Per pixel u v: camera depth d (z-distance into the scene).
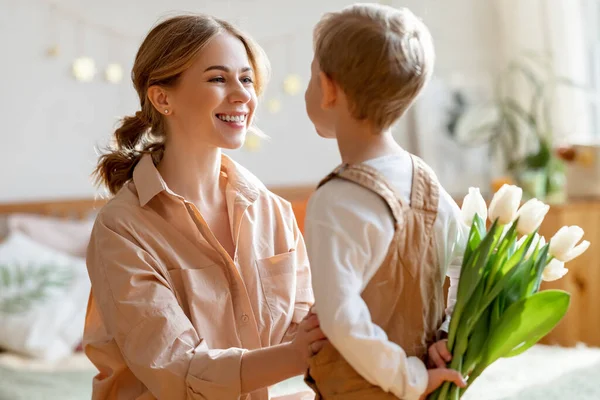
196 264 1.98
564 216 4.01
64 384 3.43
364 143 1.49
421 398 1.46
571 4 4.94
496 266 1.48
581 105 4.93
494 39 5.39
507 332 1.45
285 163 5.18
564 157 4.32
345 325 1.35
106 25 4.79
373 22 1.44
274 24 5.09
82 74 4.74
